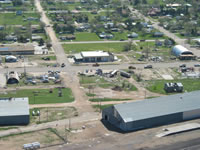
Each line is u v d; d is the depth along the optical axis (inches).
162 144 3631.9
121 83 5649.6
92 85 5521.7
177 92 5354.3
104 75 5979.3
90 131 3951.8
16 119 4141.2
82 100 4909.0
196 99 4490.7
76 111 4520.2
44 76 5753.0
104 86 5497.1
